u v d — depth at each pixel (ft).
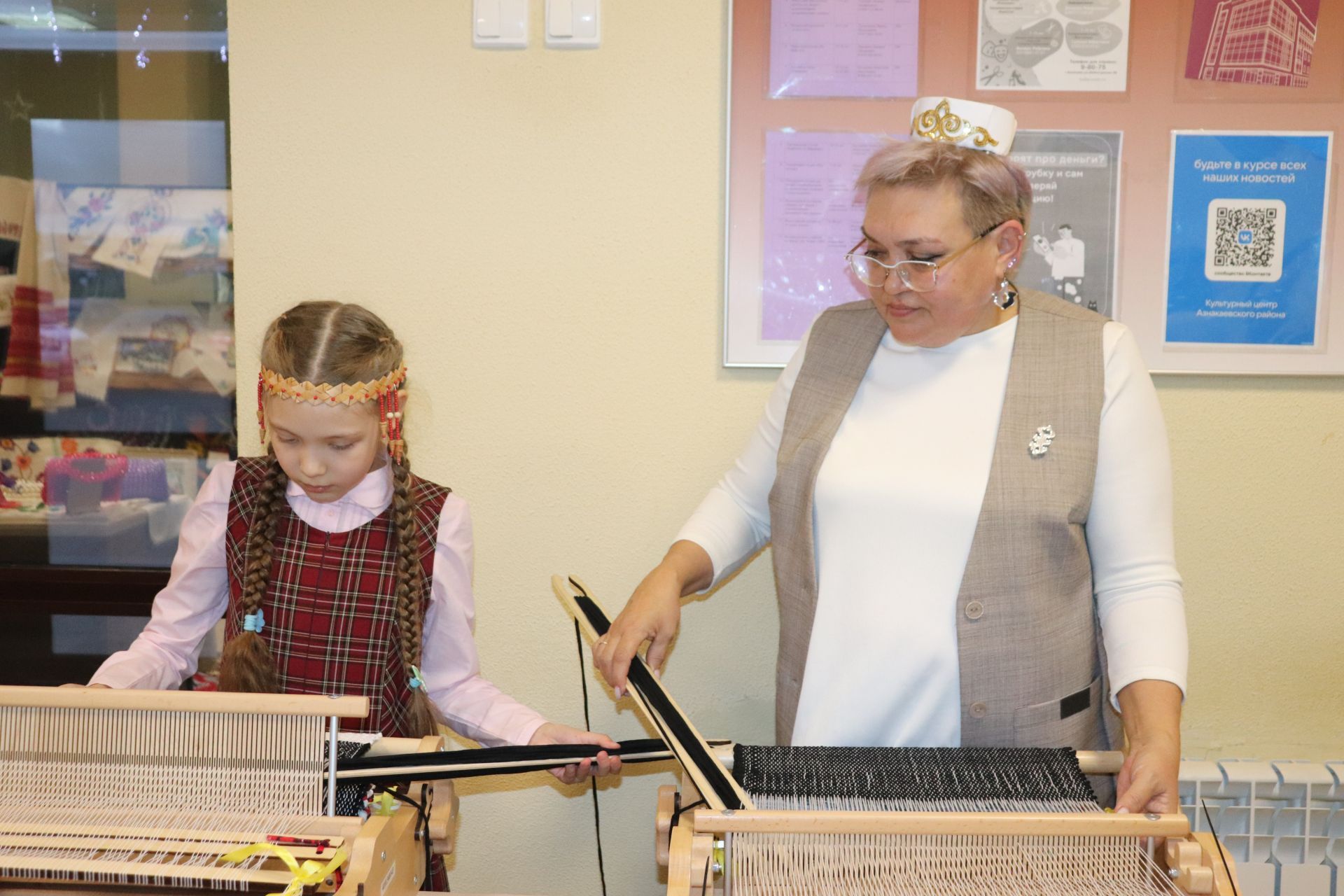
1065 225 5.41
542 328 5.62
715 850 2.97
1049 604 3.80
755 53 5.35
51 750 3.23
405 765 3.29
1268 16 5.24
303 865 2.88
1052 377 3.85
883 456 3.94
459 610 4.44
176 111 6.27
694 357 5.63
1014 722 3.81
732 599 5.82
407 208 5.55
